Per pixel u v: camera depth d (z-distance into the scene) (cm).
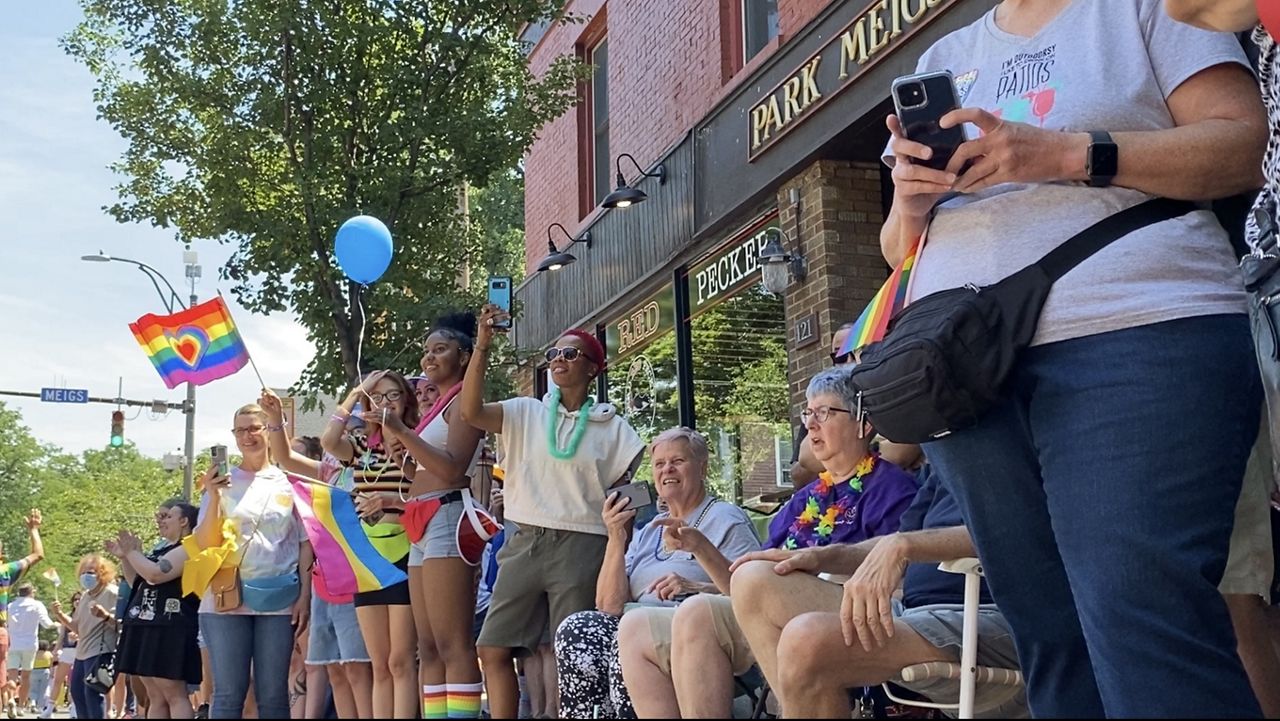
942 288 197
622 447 466
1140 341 176
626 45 1134
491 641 452
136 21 865
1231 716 163
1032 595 196
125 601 823
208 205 864
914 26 655
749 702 388
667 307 1041
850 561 290
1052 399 183
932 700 291
